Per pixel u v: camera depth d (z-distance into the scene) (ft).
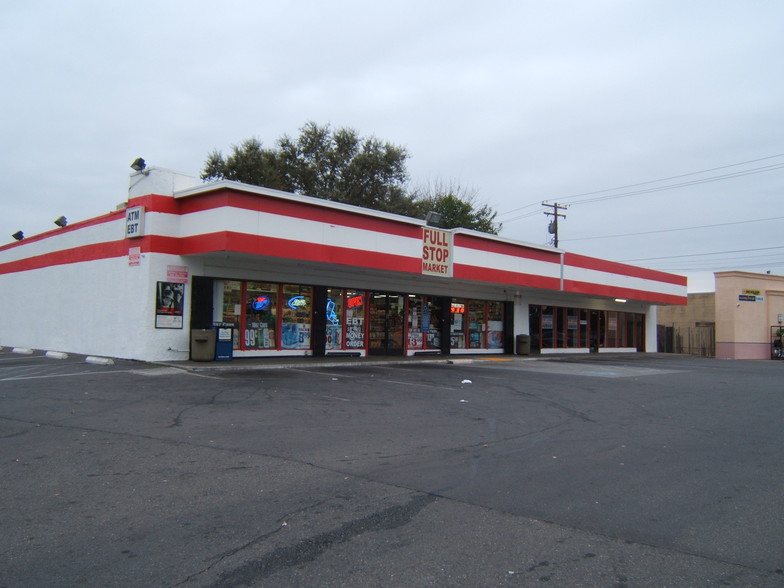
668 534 16.46
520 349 91.97
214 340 56.85
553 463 23.79
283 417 31.53
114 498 18.39
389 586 13.02
